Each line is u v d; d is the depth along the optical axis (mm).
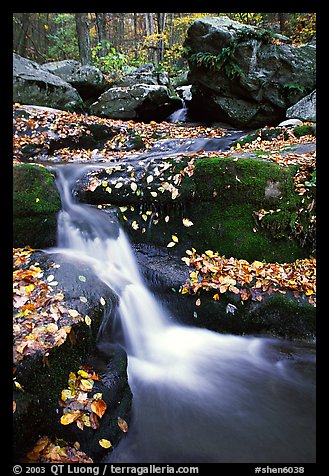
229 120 11094
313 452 2746
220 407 3203
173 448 2736
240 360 3863
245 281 4398
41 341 2684
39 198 4496
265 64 10070
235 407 3207
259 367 3750
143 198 5258
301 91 9914
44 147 7621
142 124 10328
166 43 21969
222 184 5000
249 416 3105
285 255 4863
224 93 10695
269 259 4824
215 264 4723
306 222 4914
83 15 14516
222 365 3777
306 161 5445
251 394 3375
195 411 3139
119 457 2592
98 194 5449
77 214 5078
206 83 10711
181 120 12484
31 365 2512
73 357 2861
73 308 3137
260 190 4945
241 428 2971
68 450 2373
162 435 2850
